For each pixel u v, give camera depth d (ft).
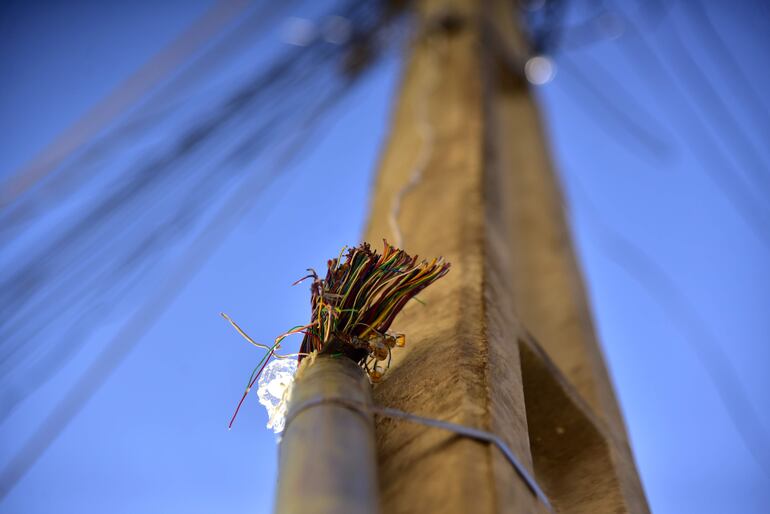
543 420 3.28
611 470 3.18
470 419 2.45
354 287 2.64
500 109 6.63
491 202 3.89
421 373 2.71
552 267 4.75
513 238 5.05
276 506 2.19
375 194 4.78
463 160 4.29
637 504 3.15
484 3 6.95
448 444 2.38
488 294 3.09
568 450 3.26
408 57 6.57
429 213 3.87
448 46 6.38
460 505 2.23
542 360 3.25
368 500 2.19
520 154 6.21
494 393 2.58
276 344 2.64
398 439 2.50
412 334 2.94
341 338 2.59
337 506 2.13
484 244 3.43
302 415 2.37
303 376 2.50
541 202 5.52
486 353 2.74
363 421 2.39
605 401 3.65
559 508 3.13
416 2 6.86
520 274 4.72
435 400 2.57
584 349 3.95
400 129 5.59
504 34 7.32
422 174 4.32
